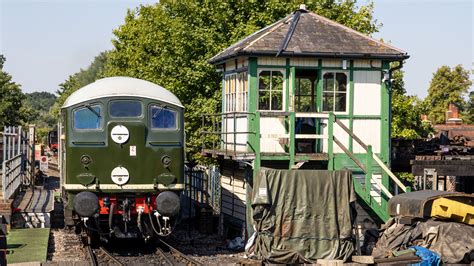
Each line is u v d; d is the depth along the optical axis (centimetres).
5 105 4916
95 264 1391
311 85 1870
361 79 1823
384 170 1752
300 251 1494
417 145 2177
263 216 1498
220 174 2072
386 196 1806
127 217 1606
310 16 1905
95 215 1567
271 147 1767
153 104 1655
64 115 1652
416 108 3086
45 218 1930
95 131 1620
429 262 1420
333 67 1798
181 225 2217
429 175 1855
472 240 1466
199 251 1703
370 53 1786
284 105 1766
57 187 3381
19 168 2470
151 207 1642
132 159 1625
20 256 1481
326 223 1509
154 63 2755
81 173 1606
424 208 1506
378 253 1509
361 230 1767
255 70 1752
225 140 1994
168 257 1558
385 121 1833
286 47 1753
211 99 2597
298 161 1739
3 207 1845
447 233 1473
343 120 1817
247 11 2705
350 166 1803
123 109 1641
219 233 2038
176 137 1662
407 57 1803
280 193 1505
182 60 2664
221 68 2084
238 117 1867
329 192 1515
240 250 1727
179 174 1656
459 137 2273
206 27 2697
